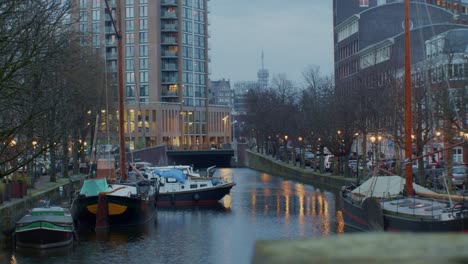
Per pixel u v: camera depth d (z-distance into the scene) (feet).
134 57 514.27
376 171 133.18
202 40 552.41
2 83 78.79
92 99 228.84
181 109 493.36
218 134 572.51
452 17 345.92
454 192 133.80
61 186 188.65
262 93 472.44
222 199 203.82
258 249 11.94
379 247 11.77
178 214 166.61
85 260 101.09
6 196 141.79
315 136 268.21
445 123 154.20
